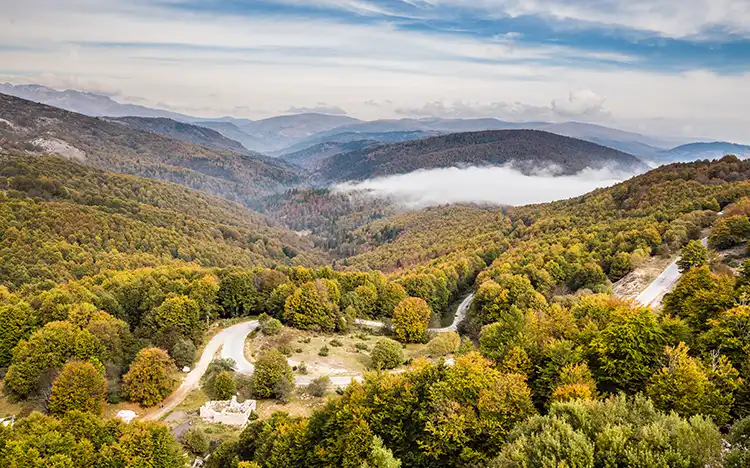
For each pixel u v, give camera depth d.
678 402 35.72
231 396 69.94
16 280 126.50
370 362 83.44
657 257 106.25
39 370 65.88
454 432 38.16
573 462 27.48
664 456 26.33
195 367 81.75
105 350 73.50
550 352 47.12
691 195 140.00
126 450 45.72
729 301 51.12
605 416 32.00
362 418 44.34
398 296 117.31
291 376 71.62
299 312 100.38
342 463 41.84
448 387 42.34
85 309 81.38
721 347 42.62
